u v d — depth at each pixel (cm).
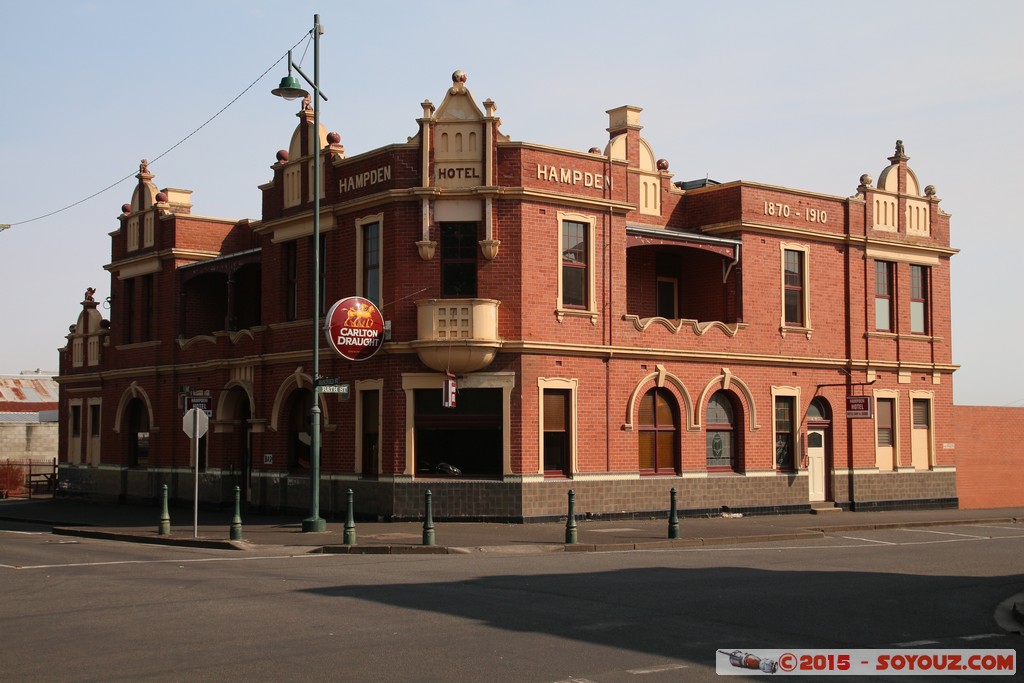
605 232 2812
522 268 2647
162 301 3634
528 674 955
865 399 3173
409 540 2202
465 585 1521
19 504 3794
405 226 2670
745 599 1420
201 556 2000
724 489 2997
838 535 2561
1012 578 1731
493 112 2661
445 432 2667
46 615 1265
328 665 989
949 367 3553
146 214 3741
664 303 3189
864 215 3375
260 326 3122
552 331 2689
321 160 2922
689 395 2947
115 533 2448
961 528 2831
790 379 3172
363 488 2741
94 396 4003
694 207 3228
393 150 2692
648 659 1027
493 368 2638
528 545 2127
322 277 2914
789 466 3172
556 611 1291
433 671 966
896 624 1268
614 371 2802
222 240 3675
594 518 2717
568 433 2719
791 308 3206
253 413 3127
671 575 1673
